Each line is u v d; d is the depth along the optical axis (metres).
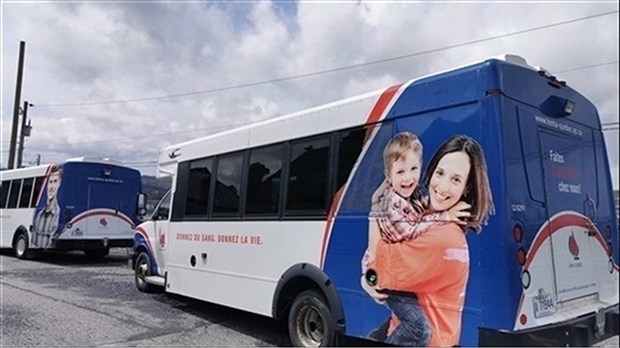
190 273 6.71
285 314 5.24
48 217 13.44
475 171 3.57
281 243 5.18
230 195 6.08
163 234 7.88
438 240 3.72
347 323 4.36
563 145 4.08
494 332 3.33
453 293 3.59
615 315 4.23
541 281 3.61
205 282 6.37
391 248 4.05
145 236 8.48
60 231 12.90
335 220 4.58
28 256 14.38
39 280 10.18
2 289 8.99
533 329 3.43
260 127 5.71
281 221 5.20
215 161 6.46
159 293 8.57
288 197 5.17
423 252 3.81
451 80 3.82
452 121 3.76
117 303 7.72
